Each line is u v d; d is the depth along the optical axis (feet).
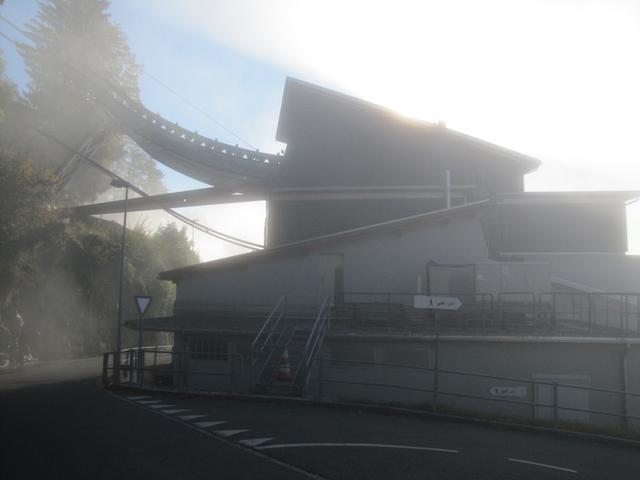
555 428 53.11
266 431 42.91
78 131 171.73
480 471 34.06
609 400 68.49
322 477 30.45
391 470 32.63
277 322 74.49
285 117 126.82
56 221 137.59
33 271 130.62
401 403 60.59
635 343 68.28
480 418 55.21
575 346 69.31
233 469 31.40
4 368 117.39
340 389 69.67
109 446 36.58
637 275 109.81
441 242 87.71
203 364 77.51
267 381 67.51
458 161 122.21
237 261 86.89
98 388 73.67
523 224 113.29
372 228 86.58
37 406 55.26
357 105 125.08
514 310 77.20
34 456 33.68
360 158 123.75
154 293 174.29
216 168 143.84
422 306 57.00
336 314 81.41
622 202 114.11
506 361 69.41
